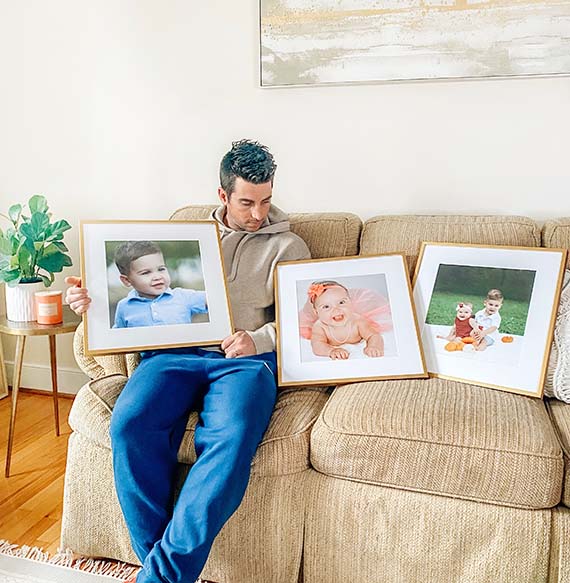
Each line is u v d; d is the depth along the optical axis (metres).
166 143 2.55
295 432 1.56
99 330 1.72
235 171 1.85
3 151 2.77
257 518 1.55
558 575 1.41
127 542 1.65
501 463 1.41
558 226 1.96
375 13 2.21
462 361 1.76
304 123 2.38
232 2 2.37
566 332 1.72
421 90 2.24
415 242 2.01
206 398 1.64
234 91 2.43
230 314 1.82
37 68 2.65
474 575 1.45
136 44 2.51
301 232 2.13
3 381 2.81
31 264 2.22
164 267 1.81
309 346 1.81
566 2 2.05
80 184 2.69
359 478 1.51
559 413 1.64
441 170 2.28
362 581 1.53
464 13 2.13
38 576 1.66
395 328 1.81
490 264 1.84
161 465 1.53
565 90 2.12
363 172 2.36
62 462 2.23
